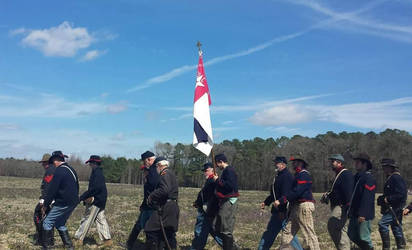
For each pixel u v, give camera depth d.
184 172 97.50
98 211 9.32
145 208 8.59
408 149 64.88
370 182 7.82
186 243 10.37
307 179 7.82
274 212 8.33
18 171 103.88
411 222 16.25
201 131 9.34
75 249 8.91
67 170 8.47
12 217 14.55
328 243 10.88
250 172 90.88
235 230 13.19
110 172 107.19
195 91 9.58
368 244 7.88
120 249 9.25
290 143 79.75
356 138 70.94
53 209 8.35
